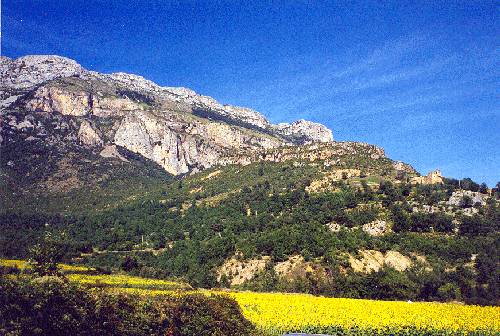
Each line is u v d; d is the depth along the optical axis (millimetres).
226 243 109750
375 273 86312
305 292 84938
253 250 102312
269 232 114938
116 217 165375
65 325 18562
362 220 116000
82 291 20109
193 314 25344
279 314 47156
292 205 141625
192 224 148000
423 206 125062
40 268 28719
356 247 98250
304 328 43344
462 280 82812
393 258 94938
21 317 17297
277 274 92500
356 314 49531
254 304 53562
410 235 105875
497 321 48188
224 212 152750
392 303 62062
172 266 104625
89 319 19781
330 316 47906
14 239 83188
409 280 85438
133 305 22359
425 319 48000
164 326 23391
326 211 123688
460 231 106500
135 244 132875
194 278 93438
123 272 88750
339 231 108250
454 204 126875
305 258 94438
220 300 28422
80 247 113000
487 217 114438
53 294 18453
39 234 107500
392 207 121812
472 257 93750
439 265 92125
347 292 81500
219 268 100188
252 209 149125
